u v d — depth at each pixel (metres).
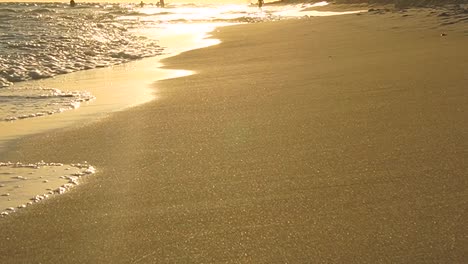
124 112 6.98
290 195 3.74
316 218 3.33
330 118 5.77
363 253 2.84
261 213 3.47
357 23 20.80
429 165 4.12
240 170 4.34
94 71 11.79
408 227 3.10
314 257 2.83
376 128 5.23
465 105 5.86
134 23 29.81
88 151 5.19
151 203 3.75
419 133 4.96
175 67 11.59
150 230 3.30
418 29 15.70
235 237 3.14
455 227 3.06
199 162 4.61
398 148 4.58
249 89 7.91
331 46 13.35
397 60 9.62
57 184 4.25
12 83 10.37
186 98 7.59
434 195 3.55
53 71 11.73
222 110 6.58
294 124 5.63
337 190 3.77
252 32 20.91
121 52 14.90
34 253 3.07
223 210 3.55
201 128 5.77
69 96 8.62
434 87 6.91
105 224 3.43
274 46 14.69
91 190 4.08
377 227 3.13
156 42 18.19
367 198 3.59
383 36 14.76
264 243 3.04
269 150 4.81
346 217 3.31
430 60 9.28
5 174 4.58
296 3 63.25
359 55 10.95
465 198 3.47
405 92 6.73
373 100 6.45
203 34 21.33
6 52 13.77
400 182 3.83
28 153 5.26
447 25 15.88
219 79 9.26
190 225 3.35
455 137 4.77
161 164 4.62
